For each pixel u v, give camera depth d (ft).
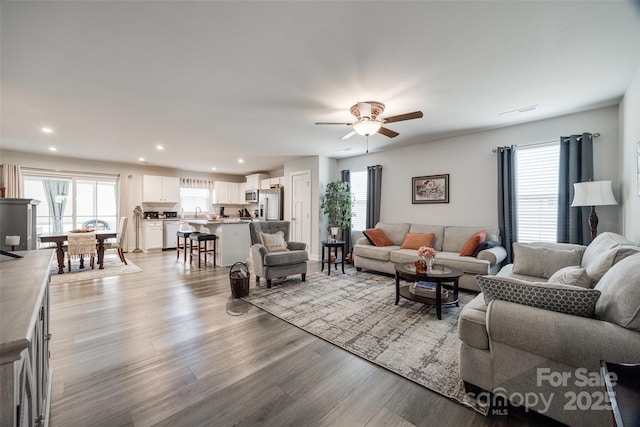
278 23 6.06
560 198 11.66
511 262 13.11
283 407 5.06
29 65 7.68
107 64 7.69
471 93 9.59
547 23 6.04
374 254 15.17
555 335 4.23
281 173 27.12
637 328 3.89
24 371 2.59
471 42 6.73
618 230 10.61
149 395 5.34
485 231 13.25
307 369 6.27
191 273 15.53
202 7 5.55
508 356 4.79
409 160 17.28
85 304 10.39
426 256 9.82
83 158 21.42
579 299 4.43
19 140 15.80
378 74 8.27
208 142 16.39
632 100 8.59
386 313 9.59
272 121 12.50
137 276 14.80
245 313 9.59
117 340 7.55
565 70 8.07
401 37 6.54
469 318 5.31
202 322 8.80
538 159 12.67
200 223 18.58
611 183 9.77
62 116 11.73
